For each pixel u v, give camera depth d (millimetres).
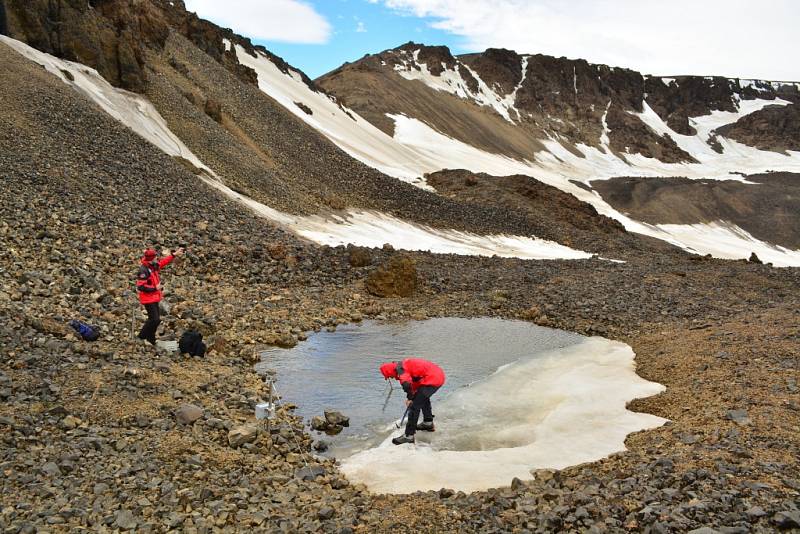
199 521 6031
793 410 9055
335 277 21125
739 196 134125
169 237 19531
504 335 16688
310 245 24188
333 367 12977
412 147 112688
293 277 20047
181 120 36188
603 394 11438
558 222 55250
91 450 7230
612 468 7820
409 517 6539
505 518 6320
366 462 8492
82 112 26344
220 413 9219
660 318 19031
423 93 151250
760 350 12867
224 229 22109
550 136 174375
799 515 5758
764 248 116438
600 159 169500
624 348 15562
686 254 51438
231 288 17688
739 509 6055
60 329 10781
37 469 6539
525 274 24641
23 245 15141
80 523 5762
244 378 11375
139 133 30906
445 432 9766
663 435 8820
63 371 9305
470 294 21141
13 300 11859
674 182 141750
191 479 7023
